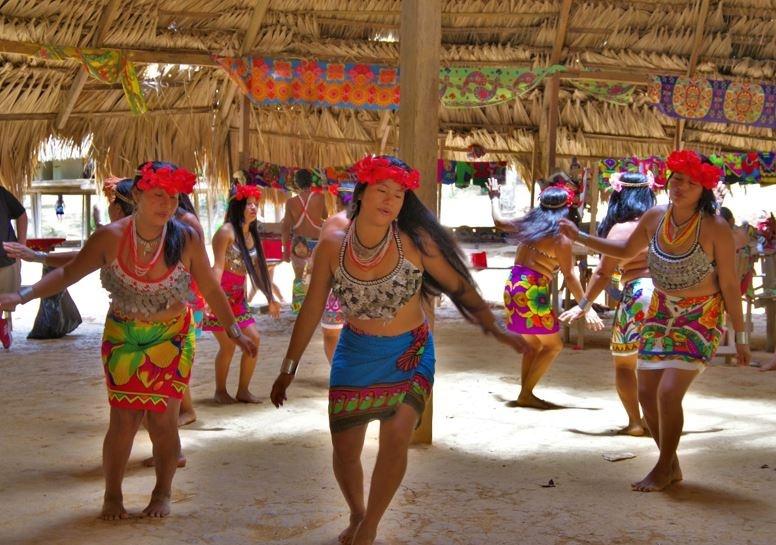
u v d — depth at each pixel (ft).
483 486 15.07
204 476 15.55
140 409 13.12
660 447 15.08
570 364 28.91
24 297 12.88
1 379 24.77
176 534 12.52
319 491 14.66
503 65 38.65
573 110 43.60
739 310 14.90
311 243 33.91
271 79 36.24
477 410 21.65
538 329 21.38
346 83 36.70
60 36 32.78
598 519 13.33
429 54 17.19
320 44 37.37
